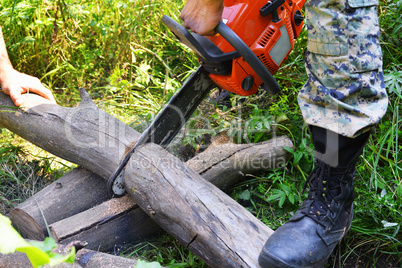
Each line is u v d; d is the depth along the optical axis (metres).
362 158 2.08
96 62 3.21
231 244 1.39
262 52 1.72
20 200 2.11
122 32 3.08
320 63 1.41
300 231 1.46
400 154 2.08
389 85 2.14
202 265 1.64
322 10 1.36
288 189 1.91
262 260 1.34
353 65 1.37
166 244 1.81
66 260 0.37
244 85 1.74
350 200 1.58
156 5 3.18
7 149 2.38
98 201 1.92
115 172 1.74
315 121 1.45
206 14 1.51
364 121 1.37
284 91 2.63
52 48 3.06
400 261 1.65
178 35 1.62
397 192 1.79
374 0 1.41
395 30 2.36
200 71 1.81
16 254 1.14
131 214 1.75
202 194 1.54
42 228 1.76
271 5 1.69
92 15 2.99
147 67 2.94
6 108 2.17
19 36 3.02
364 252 1.71
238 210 1.52
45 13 3.12
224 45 1.64
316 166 1.57
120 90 2.92
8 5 2.89
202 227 1.46
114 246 1.75
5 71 2.22
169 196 1.56
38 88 2.25
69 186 1.93
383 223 1.61
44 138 2.05
